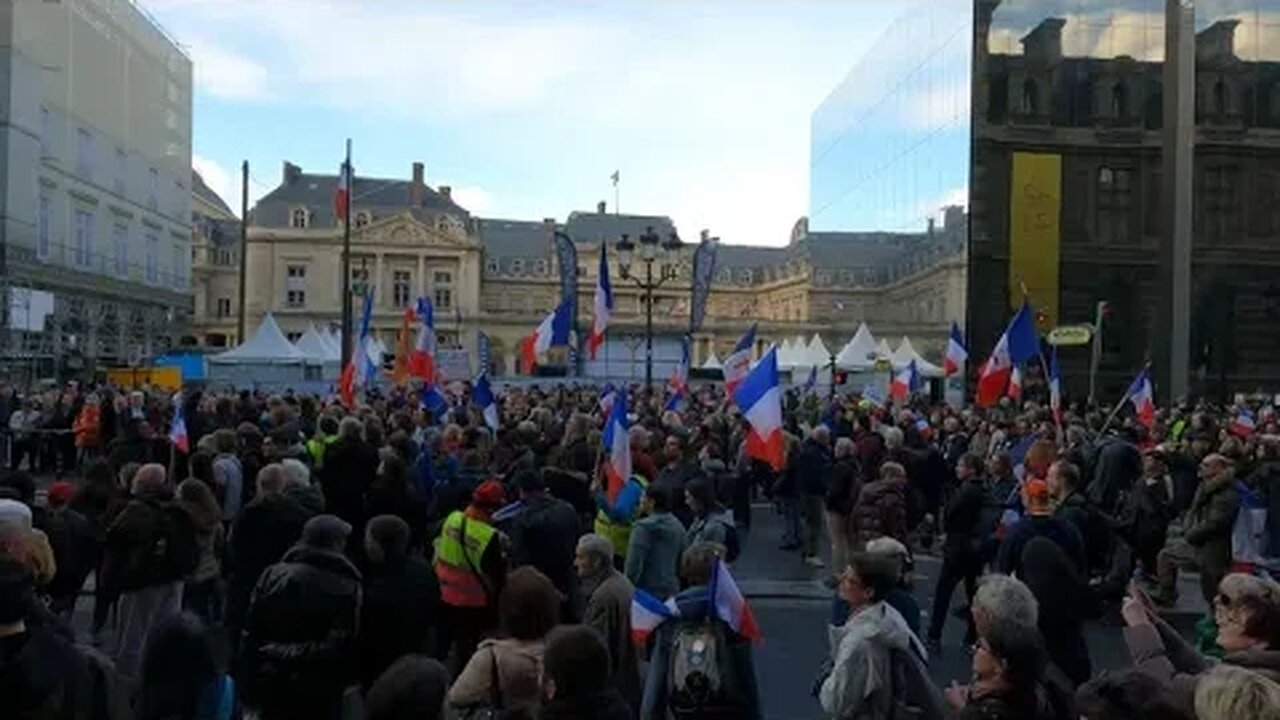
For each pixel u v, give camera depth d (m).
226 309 111.31
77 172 49.75
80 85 50.09
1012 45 39.59
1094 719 3.71
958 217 40.28
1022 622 4.14
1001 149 39.47
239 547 8.25
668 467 11.15
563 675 4.04
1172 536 14.27
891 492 10.35
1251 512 10.59
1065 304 39.41
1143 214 39.78
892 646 5.04
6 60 42.78
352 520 9.77
